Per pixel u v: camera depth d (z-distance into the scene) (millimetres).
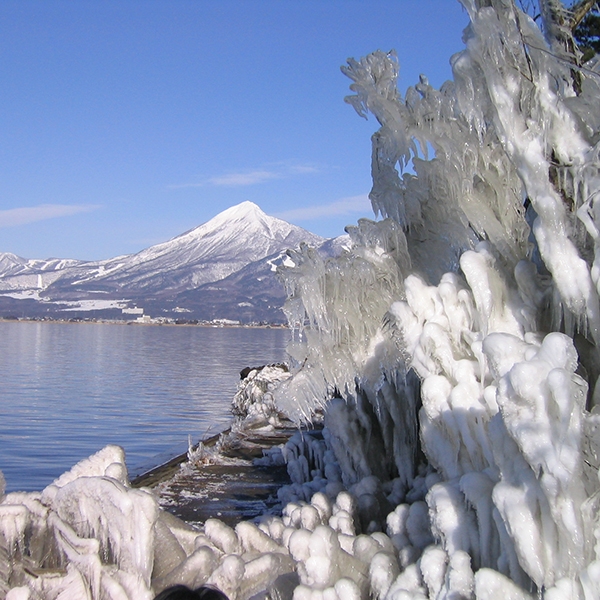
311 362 5703
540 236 3730
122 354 60000
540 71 3910
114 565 3861
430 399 4035
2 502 4379
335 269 5395
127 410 23516
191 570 3992
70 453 15547
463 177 4723
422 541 4180
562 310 3887
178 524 4723
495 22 3934
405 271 5434
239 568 4012
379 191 5645
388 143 5535
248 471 9547
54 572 3936
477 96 4371
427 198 5328
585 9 4820
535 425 2805
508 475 3080
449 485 3670
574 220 3725
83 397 27281
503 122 3904
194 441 17109
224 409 23984
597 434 3000
